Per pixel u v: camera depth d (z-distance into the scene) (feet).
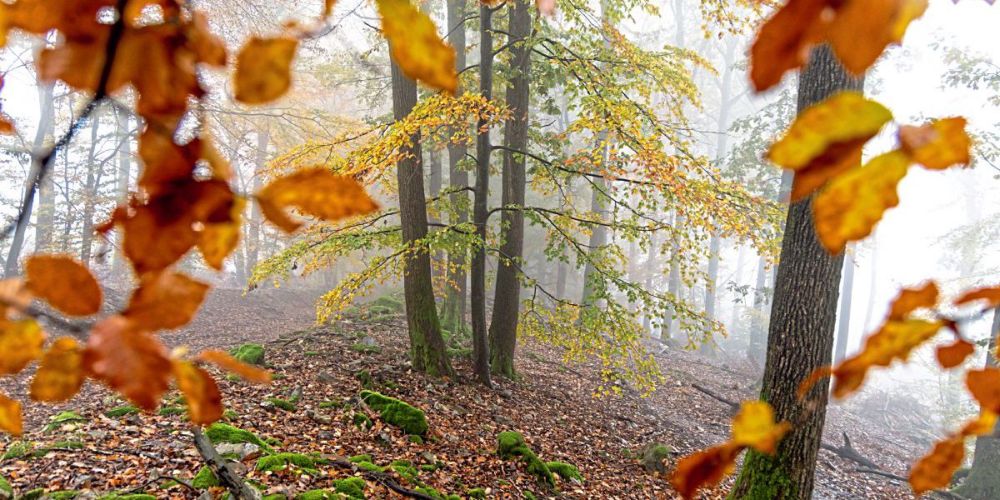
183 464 13.46
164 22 1.24
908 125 1.14
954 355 1.45
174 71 1.24
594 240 55.47
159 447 14.19
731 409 38.58
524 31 28.45
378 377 25.27
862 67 0.91
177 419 16.17
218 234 1.29
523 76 28.02
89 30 1.22
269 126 49.80
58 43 1.24
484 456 19.81
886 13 0.87
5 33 1.21
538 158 26.04
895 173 1.15
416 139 27.12
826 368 1.43
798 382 15.23
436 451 19.20
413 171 27.48
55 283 1.26
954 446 1.63
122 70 1.24
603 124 22.70
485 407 25.86
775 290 16.06
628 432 28.63
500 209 27.48
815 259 15.28
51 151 1.35
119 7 1.22
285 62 1.24
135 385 1.18
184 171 1.25
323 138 44.27
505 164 30.53
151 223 1.24
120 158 43.60
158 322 1.22
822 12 0.88
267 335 41.83
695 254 24.35
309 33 1.27
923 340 1.39
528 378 33.88
